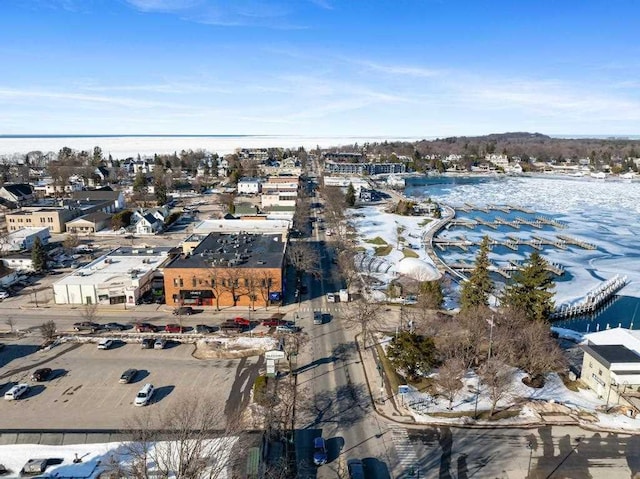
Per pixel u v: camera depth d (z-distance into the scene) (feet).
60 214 452.35
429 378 191.83
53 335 226.38
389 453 147.02
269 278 265.95
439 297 268.00
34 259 322.75
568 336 245.24
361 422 162.71
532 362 190.39
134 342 224.94
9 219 444.55
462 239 467.52
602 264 390.83
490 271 371.76
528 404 175.32
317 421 162.81
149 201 571.69
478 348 201.77
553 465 143.23
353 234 460.14
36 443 148.66
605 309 297.53
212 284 265.13
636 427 162.61
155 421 160.66
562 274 361.10
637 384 172.96
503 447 151.02
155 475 127.24
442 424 162.09
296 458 144.15
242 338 226.79
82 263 349.41
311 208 614.34
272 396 172.35
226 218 458.50
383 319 253.65
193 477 116.88
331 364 203.00
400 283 302.66
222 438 141.08
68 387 184.96
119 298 270.46
